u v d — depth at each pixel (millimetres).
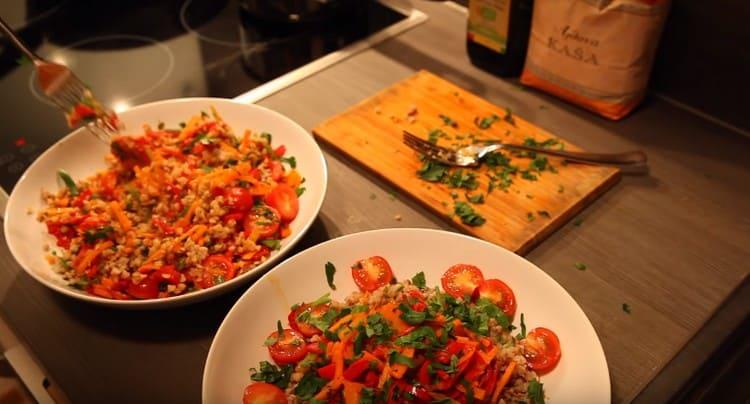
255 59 1273
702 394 804
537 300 760
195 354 777
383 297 754
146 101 1183
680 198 948
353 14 1363
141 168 934
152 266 807
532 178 955
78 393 743
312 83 1188
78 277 824
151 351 781
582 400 672
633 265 855
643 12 955
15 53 1324
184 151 972
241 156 951
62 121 1155
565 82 1092
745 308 794
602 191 954
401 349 672
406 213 939
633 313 797
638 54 1001
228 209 861
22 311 826
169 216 880
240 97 1163
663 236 892
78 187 942
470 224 892
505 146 983
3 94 1221
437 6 1389
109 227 850
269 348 735
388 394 658
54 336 800
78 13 1444
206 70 1253
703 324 780
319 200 867
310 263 800
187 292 814
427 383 670
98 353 781
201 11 1438
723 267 848
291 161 969
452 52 1257
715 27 1012
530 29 1110
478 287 774
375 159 999
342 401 679
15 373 1024
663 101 1126
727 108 1065
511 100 1138
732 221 912
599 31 1000
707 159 1013
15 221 871
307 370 704
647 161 1008
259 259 837
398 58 1244
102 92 1209
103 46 1340
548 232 893
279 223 872
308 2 1292
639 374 735
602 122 1087
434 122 1065
